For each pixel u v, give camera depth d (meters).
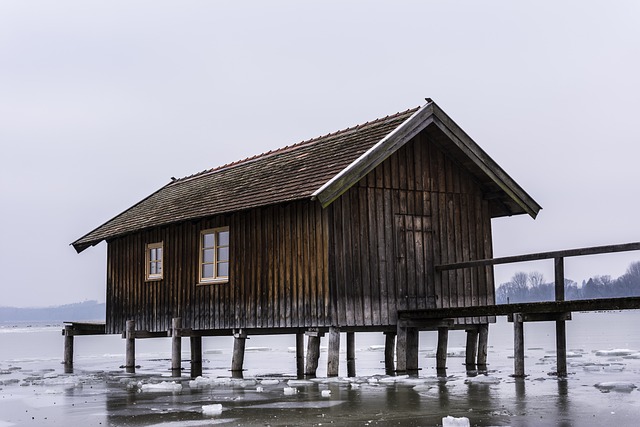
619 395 12.22
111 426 10.14
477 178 19.42
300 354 24.38
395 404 11.46
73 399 13.56
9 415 11.66
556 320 15.51
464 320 18.78
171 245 21.41
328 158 18.11
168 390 14.53
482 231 19.39
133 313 22.69
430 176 18.62
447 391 12.99
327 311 16.45
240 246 19.02
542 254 14.84
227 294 19.27
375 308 17.12
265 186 18.67
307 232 17.19
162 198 24.69
